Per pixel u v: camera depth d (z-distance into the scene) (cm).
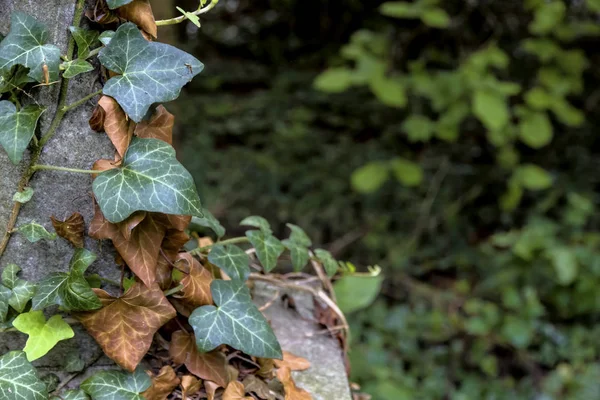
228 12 548
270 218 376
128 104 92
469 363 303
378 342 292
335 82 340
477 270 351
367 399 143
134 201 92
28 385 98
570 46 416
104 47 92
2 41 89
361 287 166
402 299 338
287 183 402
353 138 448
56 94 95
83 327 108
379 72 342
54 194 101
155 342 116
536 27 335
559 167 417
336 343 138
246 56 554
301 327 142
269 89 511
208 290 111
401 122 444
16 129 90
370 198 388
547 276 323
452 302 328
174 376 108
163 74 94
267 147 431
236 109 454
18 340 107
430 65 452
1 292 101
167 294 107
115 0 91
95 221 98
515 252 321
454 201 397
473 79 318
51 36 93
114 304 101
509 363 308
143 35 96
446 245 369
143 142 96
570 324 326
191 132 427
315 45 542
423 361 296
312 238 366
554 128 427
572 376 291
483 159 423
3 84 91
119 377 104
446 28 425
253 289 148
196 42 546
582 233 346
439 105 340
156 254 101
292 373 124
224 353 116
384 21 498
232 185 386
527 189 393
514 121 405
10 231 100
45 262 104
